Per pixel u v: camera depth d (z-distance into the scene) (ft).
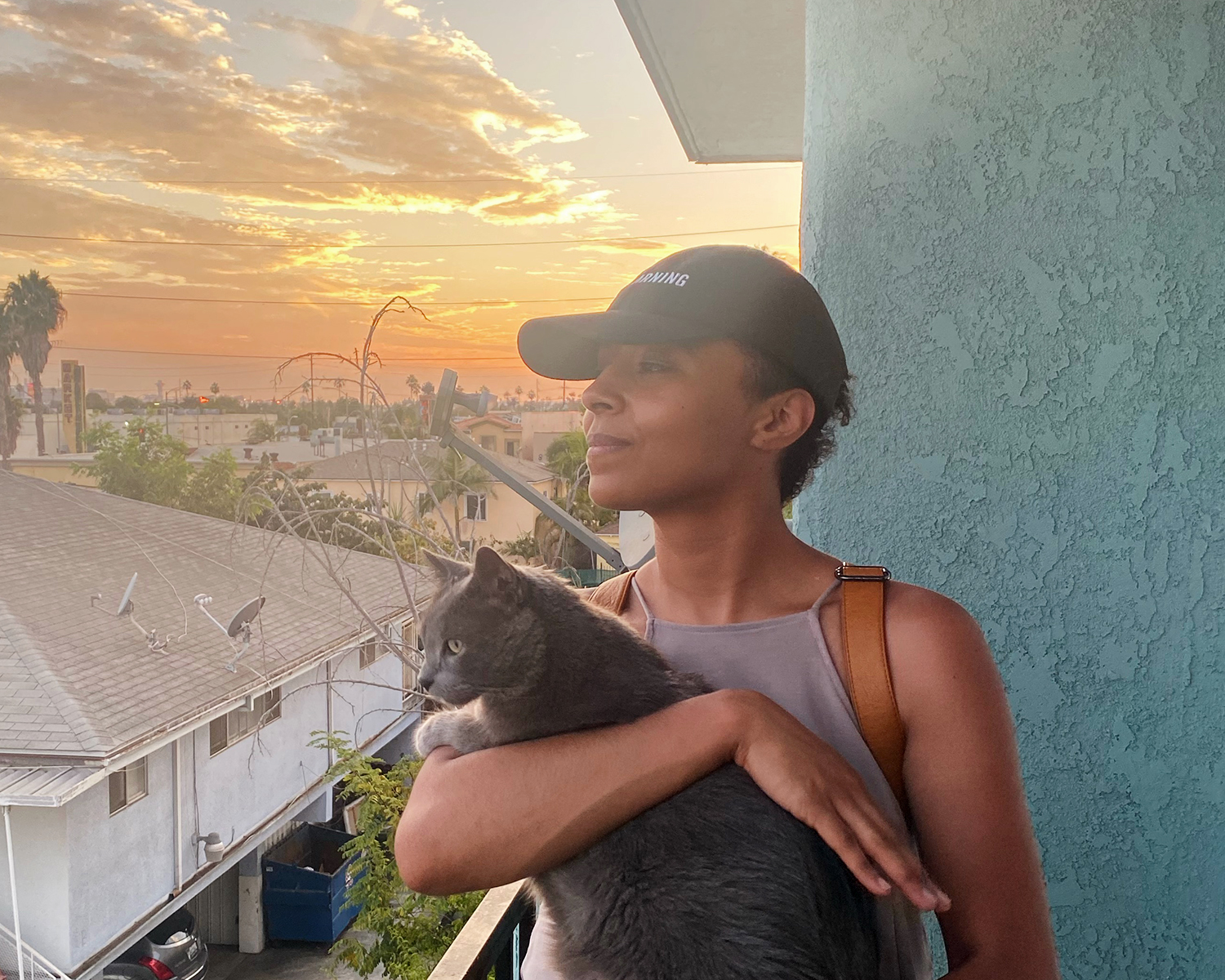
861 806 3.40
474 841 3.59
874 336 7.19
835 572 4.15
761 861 3.73
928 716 3.70
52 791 20.20
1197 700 6.40
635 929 3.84
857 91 7.22
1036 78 6.69
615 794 3.55
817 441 4.33
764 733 3.54
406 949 18.76
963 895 3.62
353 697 22.98
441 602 5.21
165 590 23.90
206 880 25.67
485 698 4.58
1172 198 6.45
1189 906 6.38
